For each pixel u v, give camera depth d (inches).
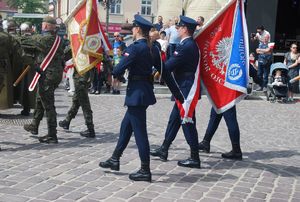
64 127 336.8
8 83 369.4
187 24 245.0
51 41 285.6
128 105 217.0
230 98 265.7
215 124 288.8
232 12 263.7
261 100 589.0
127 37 584.1
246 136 358.3
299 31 864.3
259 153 301.4
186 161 253.4
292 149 319.0
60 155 264.4
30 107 397.7
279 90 571.2
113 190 207.8
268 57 607.5
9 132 324.2
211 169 252.5
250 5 751.7
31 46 282.5
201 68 264.5
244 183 230.2
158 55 222.2
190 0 489.4
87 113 315.0
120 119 401.7
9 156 257.6
